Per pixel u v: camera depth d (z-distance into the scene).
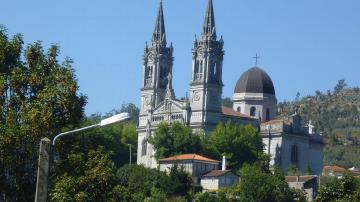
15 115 72.88
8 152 71.12
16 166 72.44
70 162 73.81
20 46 78.50
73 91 74.44
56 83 75.12
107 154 75.50
